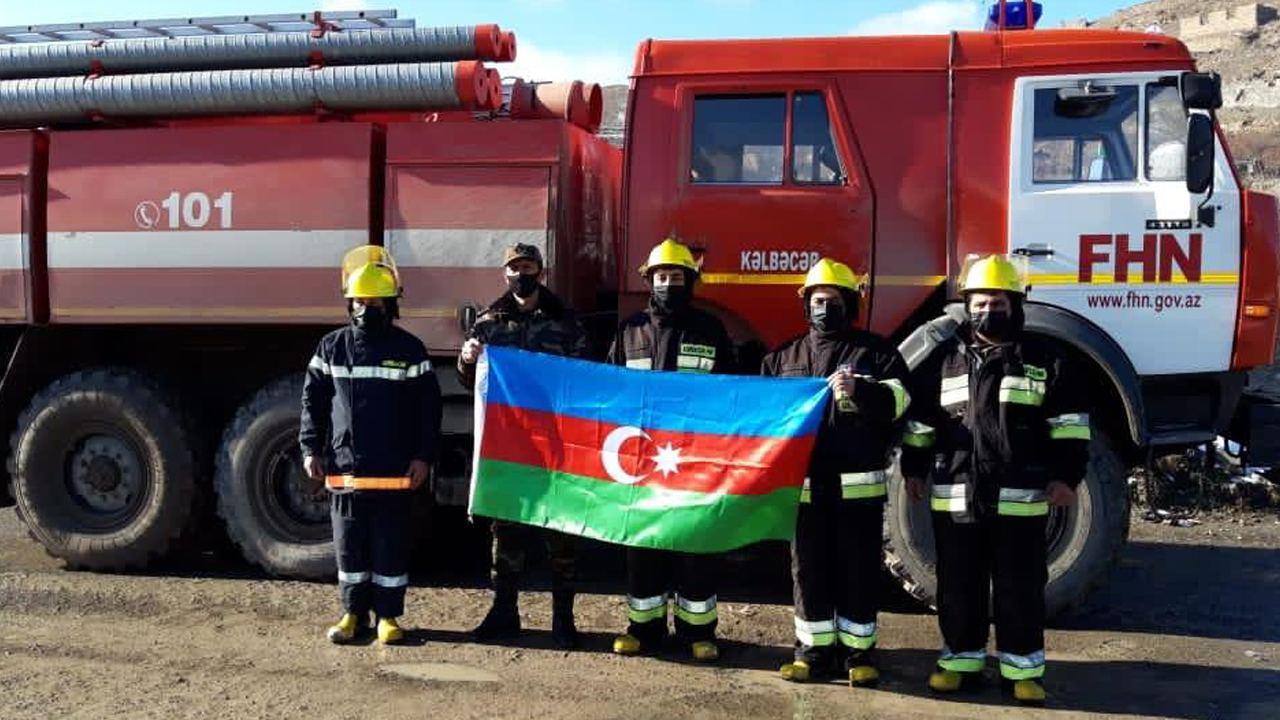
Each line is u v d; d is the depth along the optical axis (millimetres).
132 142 7070
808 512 5277
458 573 7375
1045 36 6414
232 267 6930
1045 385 5004
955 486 5109
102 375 7262
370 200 6797
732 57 6633
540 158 6609
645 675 5379
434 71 6758
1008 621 5078
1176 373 6215
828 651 5352
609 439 5488
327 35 7055
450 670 5418
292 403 6988
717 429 5324
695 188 6582
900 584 6547
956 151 6375
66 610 6441
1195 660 5727
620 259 6699
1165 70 6254
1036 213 6270
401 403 5812
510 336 5805
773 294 6512
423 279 6719
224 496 7109
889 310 6426
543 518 5562
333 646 5777
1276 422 6715
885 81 6480
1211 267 6156
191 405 7410
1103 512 6086
